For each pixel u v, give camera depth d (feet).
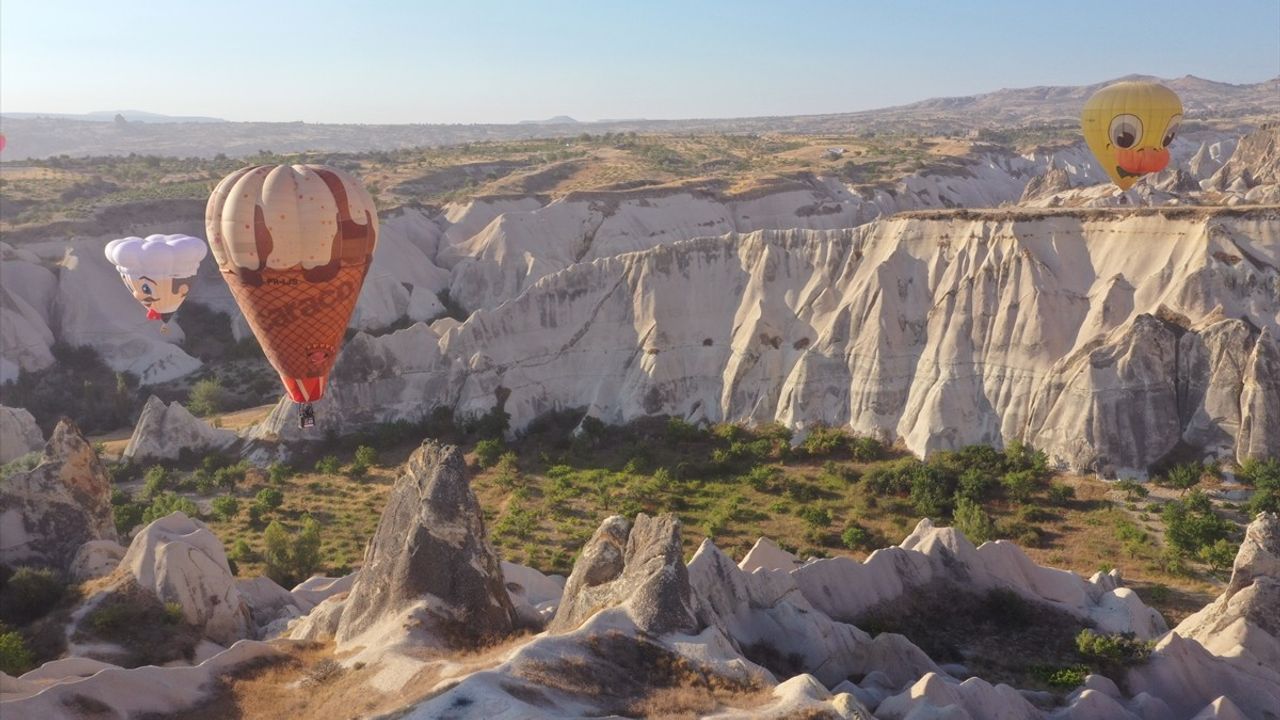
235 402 273.13
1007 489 178.50
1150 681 110.73
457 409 231.71
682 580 96.94
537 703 80.33
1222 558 147.43
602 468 206.28
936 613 129.49
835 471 192.85
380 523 115.85
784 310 229.04
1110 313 196.75
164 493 199.62
